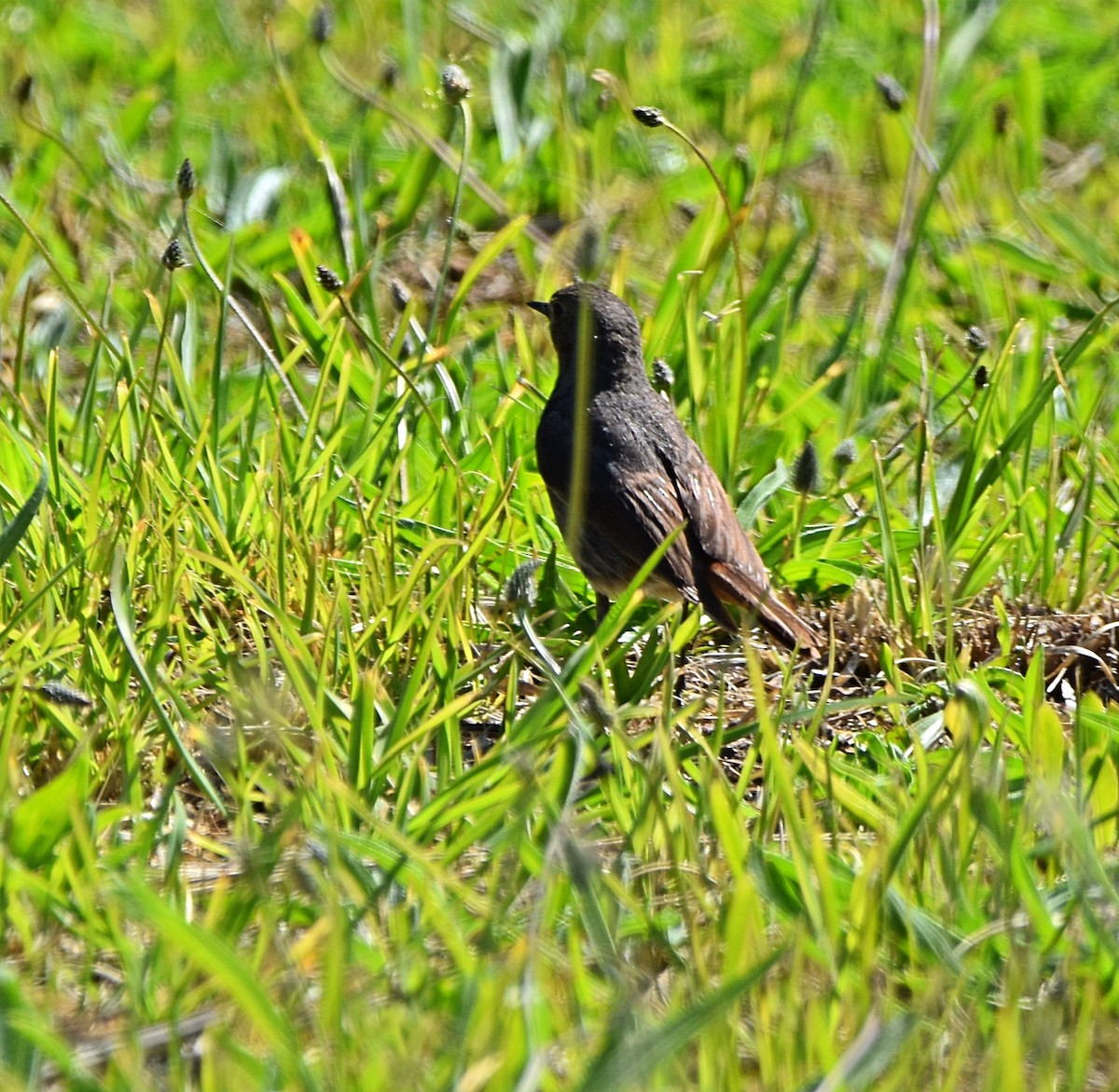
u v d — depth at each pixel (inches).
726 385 474.0
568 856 239.3
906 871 278.1
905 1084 225.0
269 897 253.9
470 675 341.1
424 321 553.9
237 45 759.1
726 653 398.0
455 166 534.6
